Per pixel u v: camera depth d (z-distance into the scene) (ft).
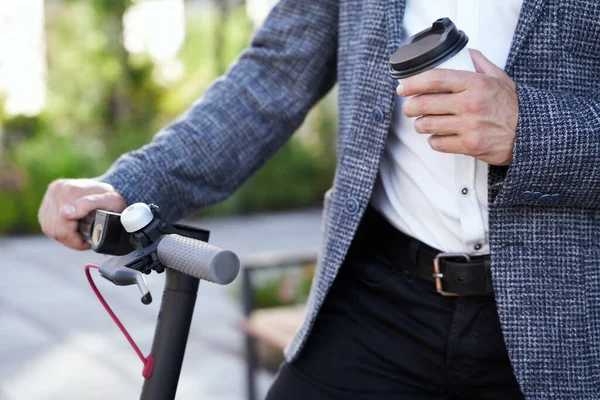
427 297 3.80
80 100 30.60
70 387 10.68
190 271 2.75
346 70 3.96
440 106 3.05
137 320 13.89
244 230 24.73
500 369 3.73
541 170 3.10
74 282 16.99
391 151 3.84
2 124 28.14
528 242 3.34
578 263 3.33
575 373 3.33
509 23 3.46
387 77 3.65
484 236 3.60
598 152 3.07
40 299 15.52
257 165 4.25
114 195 3.75
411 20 3.71
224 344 12.49
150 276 9.46
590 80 3.34
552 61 3.29
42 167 24.08
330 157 30.17
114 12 30.91
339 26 4.03
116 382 10.87
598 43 3.29
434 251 3.76
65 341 12.71
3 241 22.47
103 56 30.96
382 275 3.95
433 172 3.67
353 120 3.79
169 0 32.40
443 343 3.78
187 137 4.06
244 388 10.54
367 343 3.98
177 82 32.86
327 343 4.08
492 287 3.60
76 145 26.94
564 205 3.28
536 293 3.34
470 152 3.12
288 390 4.17
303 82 4.26
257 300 12.37
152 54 32.07
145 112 31.78
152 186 3.91
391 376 3.95
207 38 33.76
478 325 3.69
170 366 3.00
